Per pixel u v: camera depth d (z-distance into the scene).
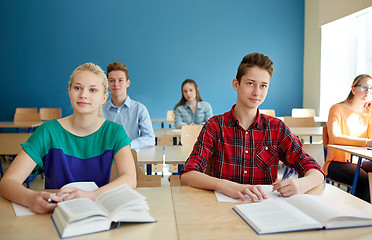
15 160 1.07
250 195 0.93
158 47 5.68
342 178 2.18
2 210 0.85
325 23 4.97
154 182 1.62
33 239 0.68
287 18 5.71
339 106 2.34
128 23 5.63
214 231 0.72
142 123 2.39
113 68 2.31
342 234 0.71
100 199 0.81
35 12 5.54
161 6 5.64
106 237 0.69
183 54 5.70
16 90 5.60
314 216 0.76
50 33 5.57
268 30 5.72
